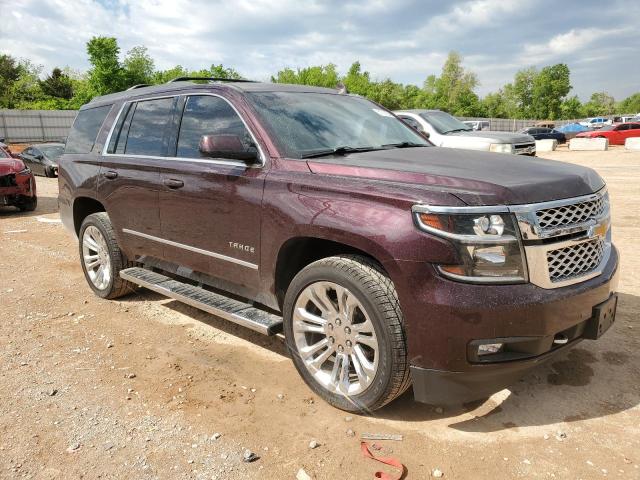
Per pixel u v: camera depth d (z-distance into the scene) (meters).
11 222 9.96
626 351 3.86
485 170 3.03
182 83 4.54
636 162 19.38
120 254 5.00
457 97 87.81
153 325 4.62
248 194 3.51
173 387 3.51
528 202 2.68
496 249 2.62
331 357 3.22
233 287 3.86
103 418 3.14
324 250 3.45
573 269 2.84
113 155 4.87
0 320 4.74
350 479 2.58
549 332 2.69
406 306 2.73
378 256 2.81
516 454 2.74
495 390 2.83
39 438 2.95
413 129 4.56
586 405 3.19
